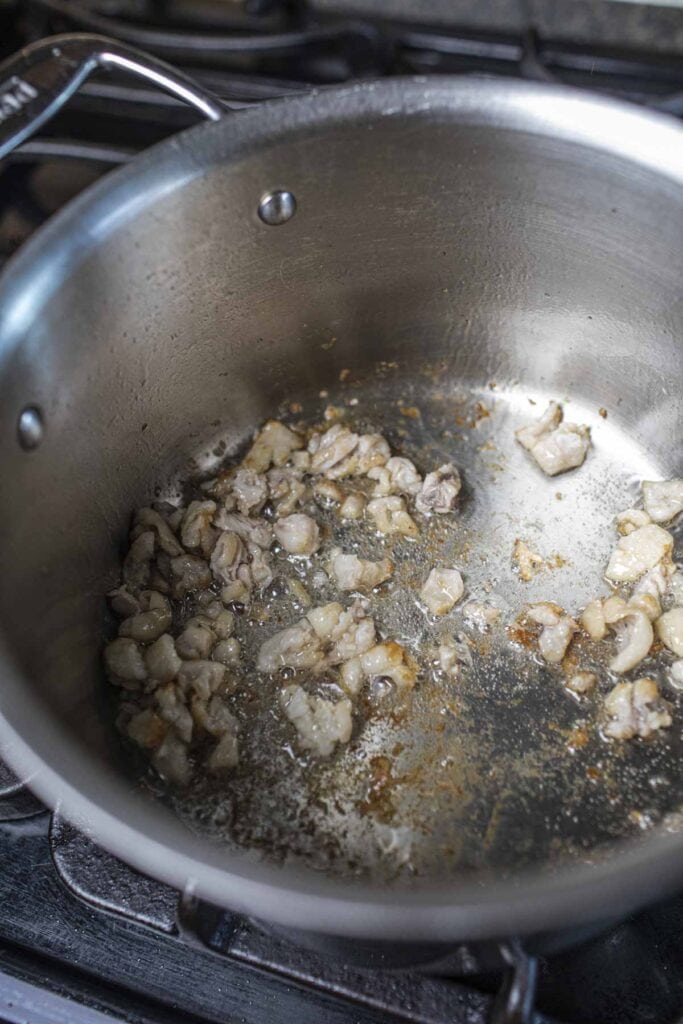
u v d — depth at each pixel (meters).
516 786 0.32
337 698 0.34
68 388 0.32
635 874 0.22
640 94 0.42
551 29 0.44
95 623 0.35
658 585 0.36
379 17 0.45
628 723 0.33
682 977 0.28
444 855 0.31
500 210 0.36
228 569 0.36
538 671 0.34
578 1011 0.27
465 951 0.25
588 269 0.37
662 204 0.33
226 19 0.45
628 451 0.40
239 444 0.40
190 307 0.35
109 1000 0.28
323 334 0.40
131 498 0.37
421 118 0.33
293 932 0.25
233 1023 0.28
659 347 0.37
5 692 0.24
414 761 0.32
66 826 0.29
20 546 0.30
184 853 0.22
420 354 0.41
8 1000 0.28
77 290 0.31
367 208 0.35
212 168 0.32
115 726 0.33
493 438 0.41
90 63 0.32
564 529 0.38
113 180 0.31
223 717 0.33
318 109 0.32
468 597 0.36
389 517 0.38
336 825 0.31
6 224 0.41
